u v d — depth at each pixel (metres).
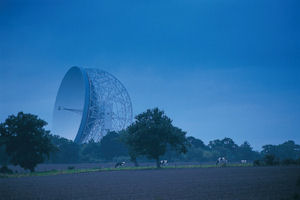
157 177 50.56
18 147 76.56
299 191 29.58
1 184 44.69
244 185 35.38
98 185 39.91
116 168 83.38
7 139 74.50
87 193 32.12
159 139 83.75
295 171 55.75
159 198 27.72
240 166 84.88
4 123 76.56
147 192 31.78
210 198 26.98
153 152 85.00
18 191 34.81
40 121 78.25
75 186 39.28
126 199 27.66
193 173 58.34
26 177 61.34
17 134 76.00
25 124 75.56
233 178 44.88
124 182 43.12
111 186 38.28
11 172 75.19
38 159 76.75
